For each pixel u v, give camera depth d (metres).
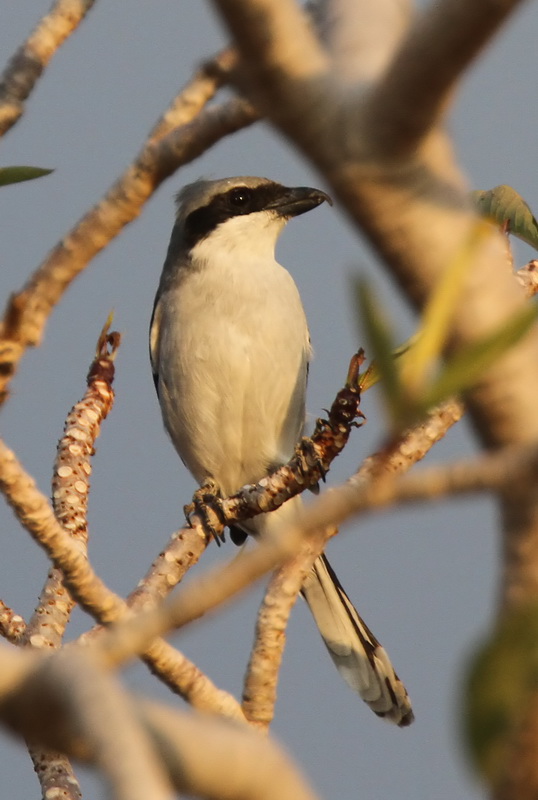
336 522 2.43
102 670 2.19
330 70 2.48
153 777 1.72
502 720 2.05
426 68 2.28
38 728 1.94
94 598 5.30
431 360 2.39
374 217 2.45
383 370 2.36
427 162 2.42
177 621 2.51
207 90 5.08
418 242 2.43
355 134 2.40
